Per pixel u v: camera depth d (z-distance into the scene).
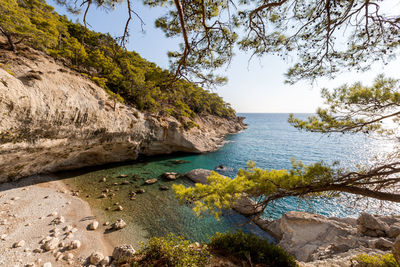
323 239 11.45
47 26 25.62
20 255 9.08
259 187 4.70
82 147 21.92
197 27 5.29
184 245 7.28
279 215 16.17
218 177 5.57
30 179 18.45
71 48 26.77
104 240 11.39
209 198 4.92
